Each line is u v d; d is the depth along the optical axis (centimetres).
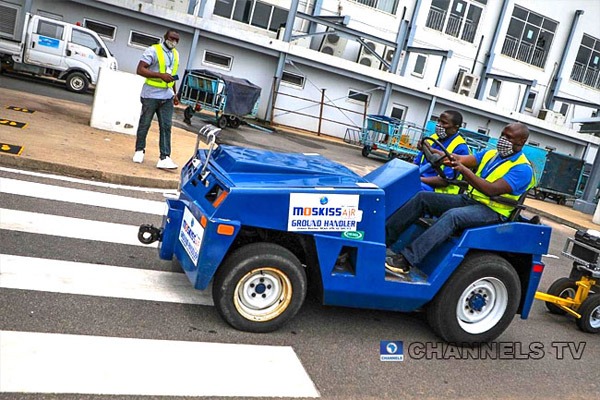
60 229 571
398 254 501
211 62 2275
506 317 505
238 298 430
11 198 630
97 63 1781
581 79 3119
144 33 2147
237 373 378
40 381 321
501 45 2822
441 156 501
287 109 2427
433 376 436
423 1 2572
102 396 321
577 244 624
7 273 445
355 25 2483
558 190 2338
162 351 384
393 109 2614
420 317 549
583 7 2956
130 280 487
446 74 2736
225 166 451
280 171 448
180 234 458
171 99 891
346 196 436
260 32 2353
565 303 602
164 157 913
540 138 3023
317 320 492
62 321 393
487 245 485
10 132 909
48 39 1712
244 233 444
